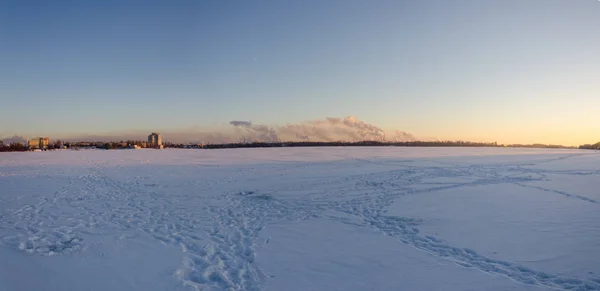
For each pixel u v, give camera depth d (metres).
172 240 7.10
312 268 5.64
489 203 10.52
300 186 15.14
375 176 18.08
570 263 5.50
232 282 5.07
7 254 5.64
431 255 6.18
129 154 44.28
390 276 5.26
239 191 14.09
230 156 37.47
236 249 6.68
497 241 6.78
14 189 14.28
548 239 6.76
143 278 5.00
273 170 21.81
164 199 12.39
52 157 38.22
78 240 6.78
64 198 12.29
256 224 8.73
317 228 8.25
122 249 6.32
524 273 5.22
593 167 21.42
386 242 7.04
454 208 9.98
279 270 5.57
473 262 5.75
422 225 8.27
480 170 20.38
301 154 40.16
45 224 8.22
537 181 15.30
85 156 39.91
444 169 21.14
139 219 9.14
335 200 11.92
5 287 4.38
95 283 4.72
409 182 15.74
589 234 7.00
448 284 4.92
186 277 5.20
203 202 11.84
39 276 4.81
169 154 43.59
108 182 16.94
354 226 8.41
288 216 9.65
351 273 5.41
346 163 26.22
